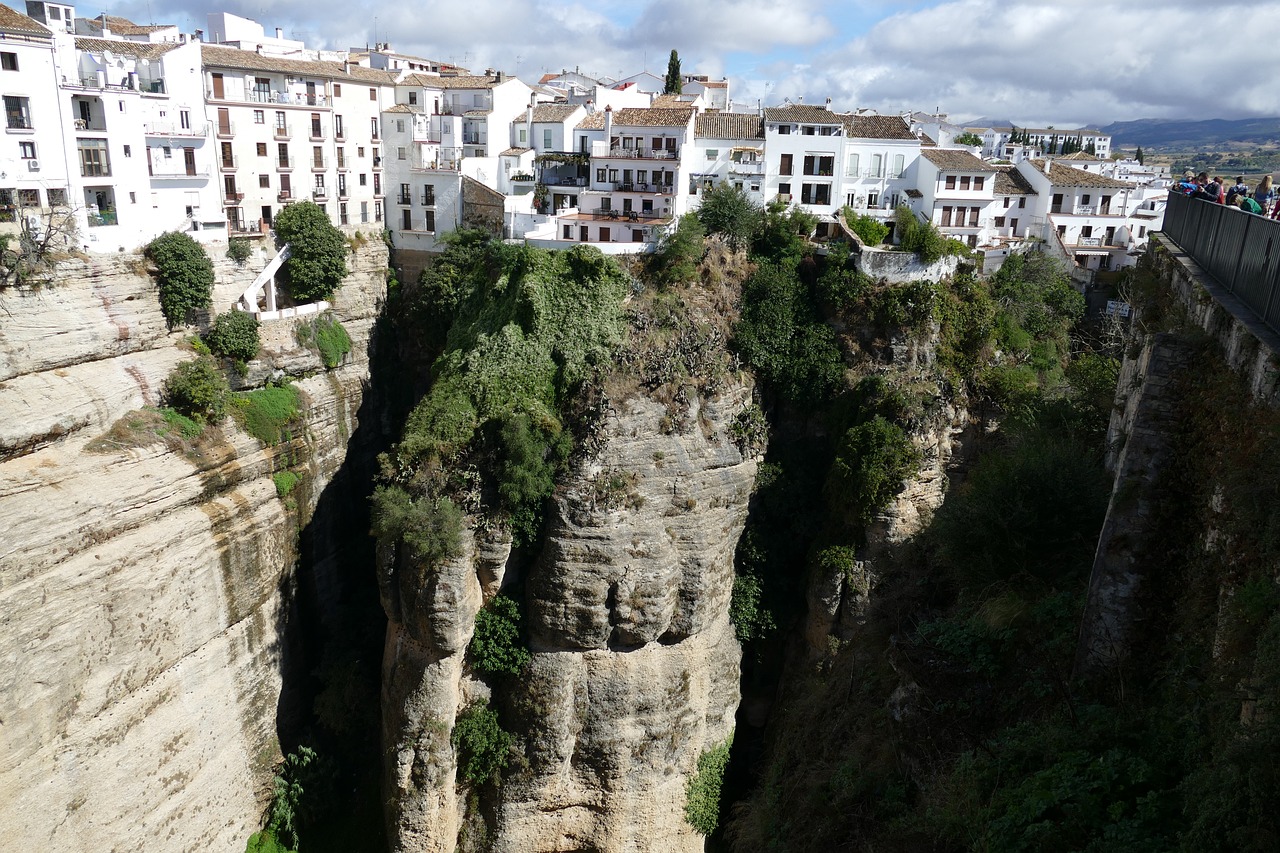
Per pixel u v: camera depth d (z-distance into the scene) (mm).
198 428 46094
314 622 54031
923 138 78125
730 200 54594
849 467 48562
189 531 43625
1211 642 16391
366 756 51188
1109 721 17297
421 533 42281
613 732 45719
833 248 53500
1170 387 19312
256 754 48281
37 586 36094
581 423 45375
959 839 17781
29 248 39719
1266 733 12172
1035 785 16453
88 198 47062
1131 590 18891
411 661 45312
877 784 22875
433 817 45062
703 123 65625
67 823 37062
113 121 47875
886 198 64812
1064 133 131625
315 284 56531
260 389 51625
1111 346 47031
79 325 42156
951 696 21750
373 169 68125
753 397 52219
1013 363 53312
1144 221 66250
